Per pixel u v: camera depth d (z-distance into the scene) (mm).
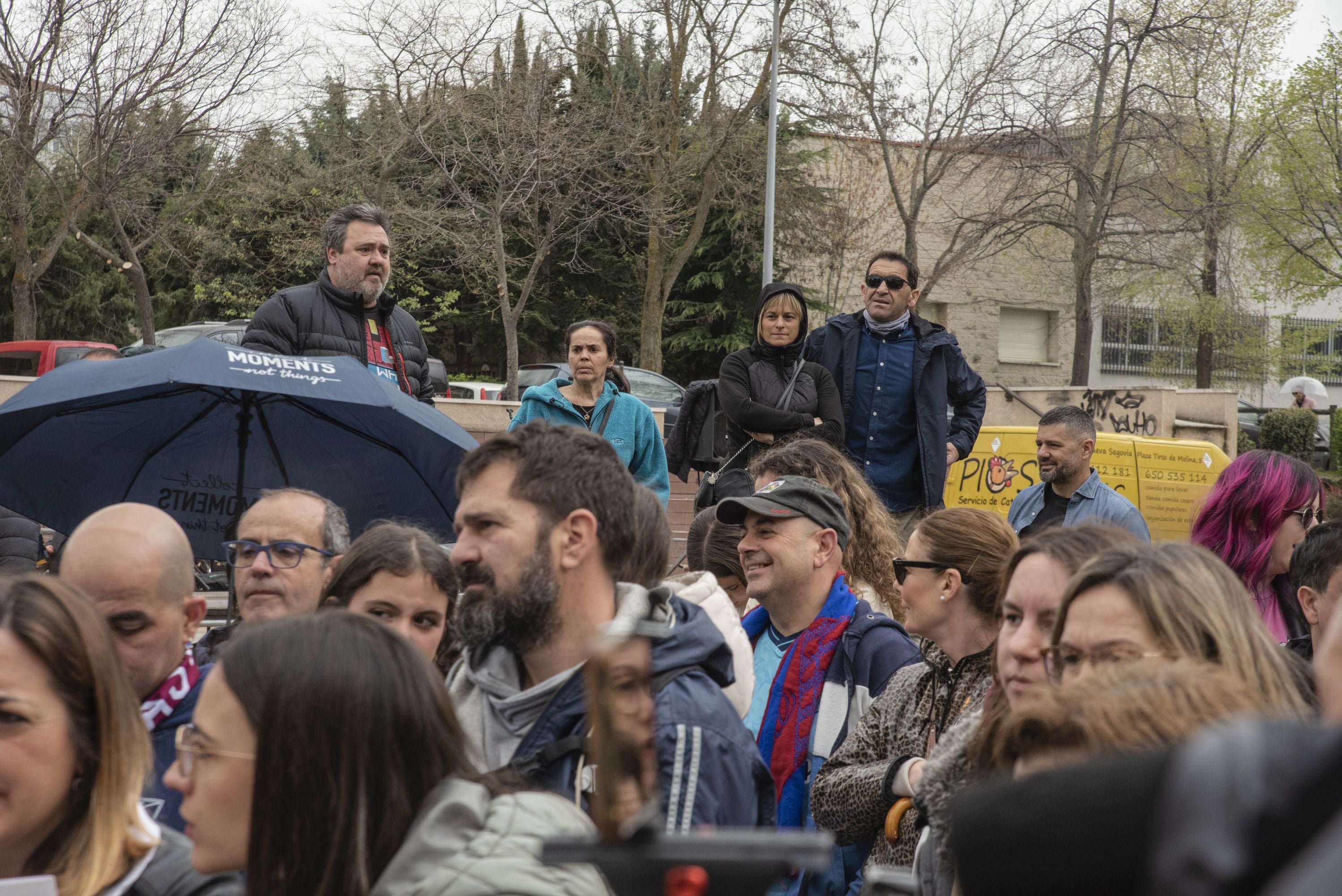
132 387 4062
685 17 24531
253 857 1638
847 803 2955
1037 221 27984
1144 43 26859
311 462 4578
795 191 28359
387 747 1671
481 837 1646
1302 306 39250
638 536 2365
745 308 31484
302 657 1679
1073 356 37469
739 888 817
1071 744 1196
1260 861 539
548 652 2326
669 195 26922
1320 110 29562
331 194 26797
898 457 6391
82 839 1916
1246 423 29828
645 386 19516
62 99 19188
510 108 23219
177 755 2211
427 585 2977
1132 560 1843
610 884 830
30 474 4473
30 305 22156
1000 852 652
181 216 22562
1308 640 3469
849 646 3402
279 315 5262
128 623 2592
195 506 4531
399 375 5539
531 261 31109
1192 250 29281
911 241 26578
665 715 2199
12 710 1847
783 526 3510
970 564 3023
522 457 2311
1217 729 599
